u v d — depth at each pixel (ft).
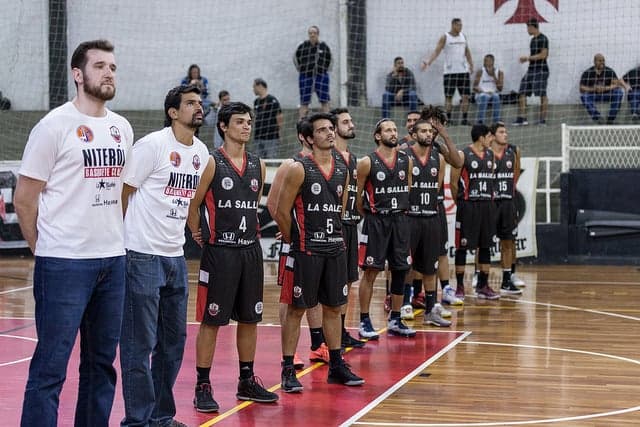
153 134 21.31
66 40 73.77
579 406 24.64
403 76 66.90
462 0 70.54
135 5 73.92
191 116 21.49
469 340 34.83
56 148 17.65
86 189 18.01
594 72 66.49
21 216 17.72
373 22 71.31
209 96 73.67
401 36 71.10
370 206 34.32
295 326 26.63
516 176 46.68
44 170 17.61
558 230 60.49
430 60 68.54
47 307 17.90
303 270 26.37
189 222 24.52
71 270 17.87
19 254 66.69
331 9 71.97
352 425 22.76
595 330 36.96
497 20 70.38
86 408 18.98
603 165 66.74
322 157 26.58
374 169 34.09
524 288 49.83
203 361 24.45
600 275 54.85
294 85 73.26
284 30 73.00
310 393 26.37
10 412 24.25
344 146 32.48
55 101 73.56
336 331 27.48
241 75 73.72
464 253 45.09
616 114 66.03
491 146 45.78
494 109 66.44
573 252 60.54
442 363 30.60
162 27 74.02
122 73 74.49
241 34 73.51
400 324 35.60
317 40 67.46
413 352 32.50
